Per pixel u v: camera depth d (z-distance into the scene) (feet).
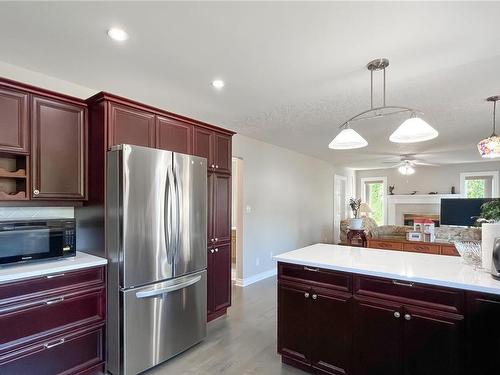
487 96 10.29
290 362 8.00
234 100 10.59
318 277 7.49
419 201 29.25
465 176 27.25
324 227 26.02
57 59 7.60
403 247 13.61
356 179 33.37
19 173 7.25
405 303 6.30
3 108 6.94
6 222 6.72
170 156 8.52
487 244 6.41
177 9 5.61
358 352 6.84
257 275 16.88
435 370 5.94
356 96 10.19
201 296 9.46
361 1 5.35
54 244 7.37
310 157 23.56
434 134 6.88
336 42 6.75
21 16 5.81
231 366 8.05
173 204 8.52
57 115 7.80
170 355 8.34
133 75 8.57
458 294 5.75
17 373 6.21
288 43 6.81
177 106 11.25
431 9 5.54
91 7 5.56
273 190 18.60
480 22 5.94
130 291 7.47
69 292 7.02
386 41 6.70
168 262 8.37
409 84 9.18
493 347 5.40
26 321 6.35
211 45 6.91
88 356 7.39
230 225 11.75
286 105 11.10
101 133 7.90
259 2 5.40
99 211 8.00
